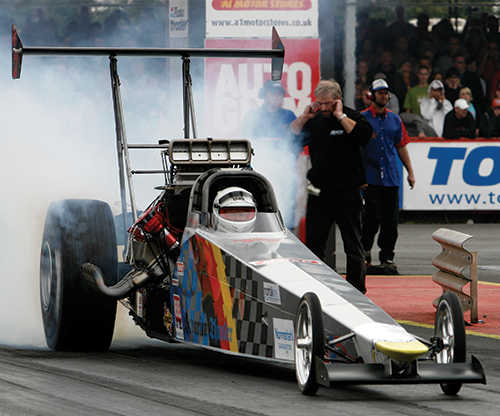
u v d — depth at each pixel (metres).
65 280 22.23
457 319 17.11
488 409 16.33
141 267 21.88
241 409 16.02
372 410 16.03
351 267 29.59
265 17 37.00
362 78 65.44
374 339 16.16
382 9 65.12
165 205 21.83
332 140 29.39
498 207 65.38
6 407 16.19
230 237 19.66
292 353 17.44
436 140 64.75
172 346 24.17
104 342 23.08
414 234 58.88
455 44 65.31
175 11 39.78
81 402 16.58
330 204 29.78
